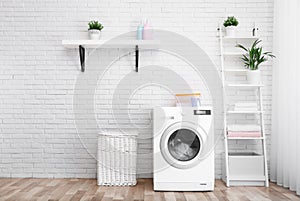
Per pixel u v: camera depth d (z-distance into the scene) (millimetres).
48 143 3492
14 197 2703
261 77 3506
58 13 3488
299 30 2889
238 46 3391
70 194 2820
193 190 2975
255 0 3500
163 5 3500
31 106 3492
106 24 3492
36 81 3488
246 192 2949
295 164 2980
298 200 2686
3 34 3475
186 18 3502
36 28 3486
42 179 3404
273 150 3379
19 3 3480
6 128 3482
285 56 3141
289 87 3074
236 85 3264
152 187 3111
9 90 3480
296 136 2943
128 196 2787
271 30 3498
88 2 3494
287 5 3105
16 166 3482
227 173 3189
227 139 3482
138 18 3498
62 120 3498
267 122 3506
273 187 3145
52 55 3494
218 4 3502
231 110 3340
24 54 3482
